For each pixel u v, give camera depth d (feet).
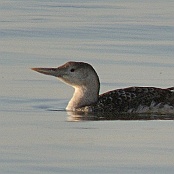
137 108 70.74
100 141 59.00
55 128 63.16
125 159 54.60
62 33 110.63
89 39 106.01
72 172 51.78
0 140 59.11
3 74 83.82
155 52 96.63
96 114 69.92
